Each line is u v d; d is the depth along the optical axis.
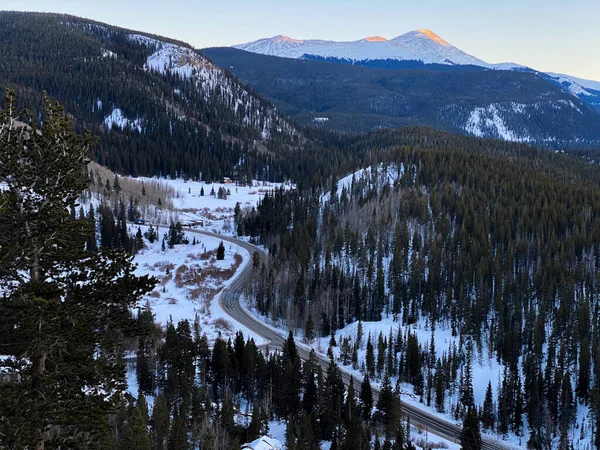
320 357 142.50
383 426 107.62
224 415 93.50
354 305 167.00
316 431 100.12
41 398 23.70
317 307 161.62
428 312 163.75
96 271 26.02
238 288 182.12
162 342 124.12
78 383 24.77
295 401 106.19
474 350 147.25
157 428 83.25
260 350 132.25
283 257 188.12
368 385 111.44
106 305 26.28
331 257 195.12
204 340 120.19
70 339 24.31
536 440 110.44
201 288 175.75
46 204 25.11
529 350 141.50
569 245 178.88
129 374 114.31
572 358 134.62
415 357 134.12
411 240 196.75
